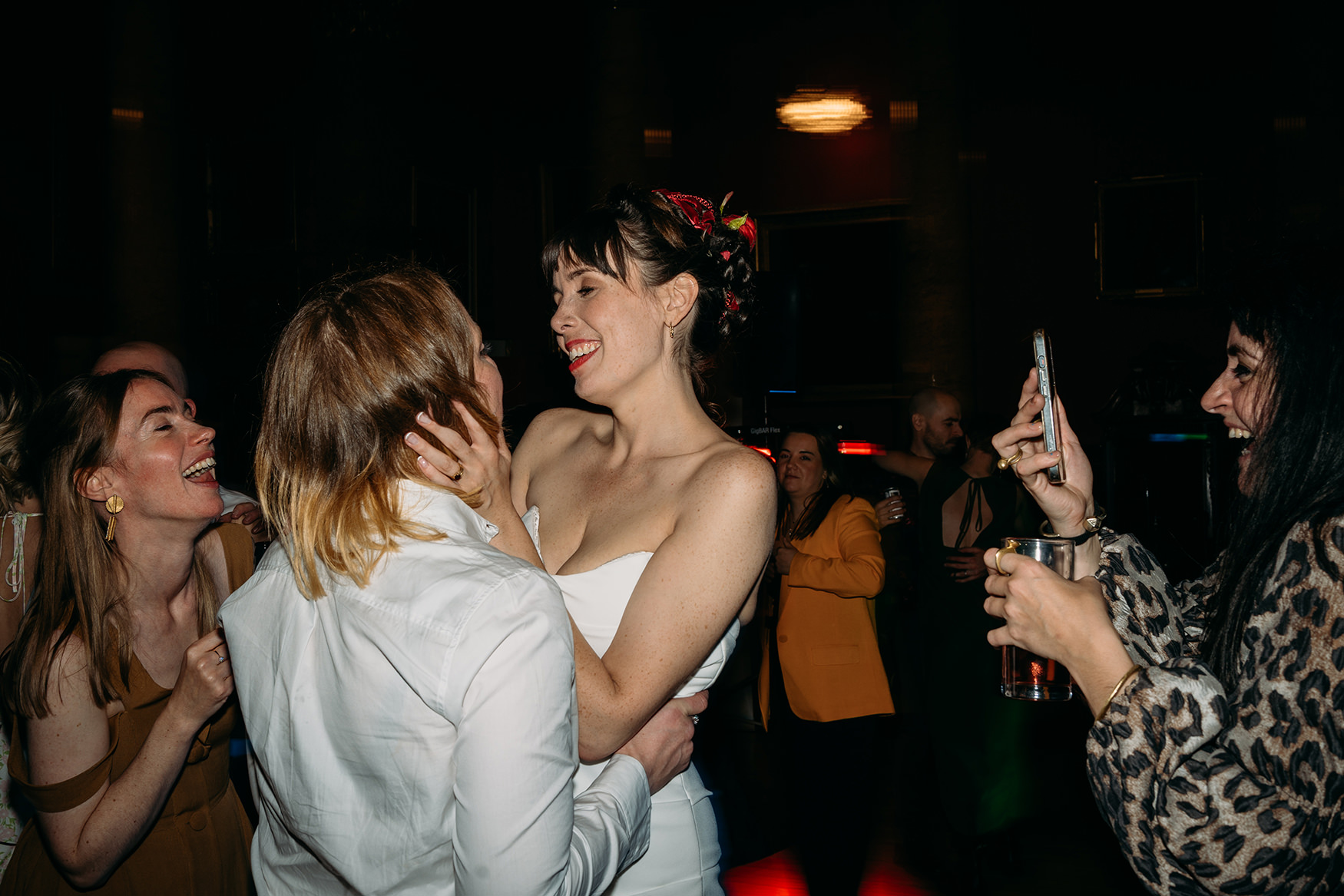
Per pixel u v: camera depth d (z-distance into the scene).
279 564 1.08
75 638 1.32
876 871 3.21
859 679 2.76
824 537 2.90
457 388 1.07
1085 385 7.47
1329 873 0.91
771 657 3.42
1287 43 6.62
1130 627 1.28
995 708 3.12
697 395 1.62
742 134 8.40
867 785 2.75
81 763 1.31
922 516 3.40
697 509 1.31
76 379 1.45
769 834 3.30
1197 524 6.44
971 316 7.11
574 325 1.46
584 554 1.43
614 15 7.41
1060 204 7.53
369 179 7.00
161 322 7.02
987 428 3.37
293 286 8.38
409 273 1.09
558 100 8.93
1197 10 7.17
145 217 6.97
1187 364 6.53
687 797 1.39
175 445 1.43
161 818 1.43
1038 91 7.57
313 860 1.03
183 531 1.46
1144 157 7.36
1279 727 0.92
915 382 7.12
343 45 6.94
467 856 0.88
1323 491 0.99
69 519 1.36
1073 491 1.38
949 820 3.15
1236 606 1.08
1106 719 0.99
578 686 1.16
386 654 0.91
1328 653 0.91
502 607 0.92
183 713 1.31
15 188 8.28
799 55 8.22
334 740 0.96
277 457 1.03
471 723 0.89
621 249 1.43
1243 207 7.16
